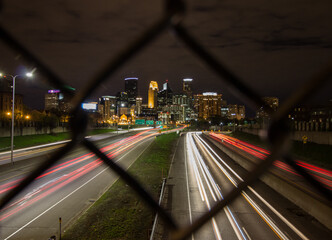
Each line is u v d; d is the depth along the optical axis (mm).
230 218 15781
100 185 23109
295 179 22391
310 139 42562
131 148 54719
